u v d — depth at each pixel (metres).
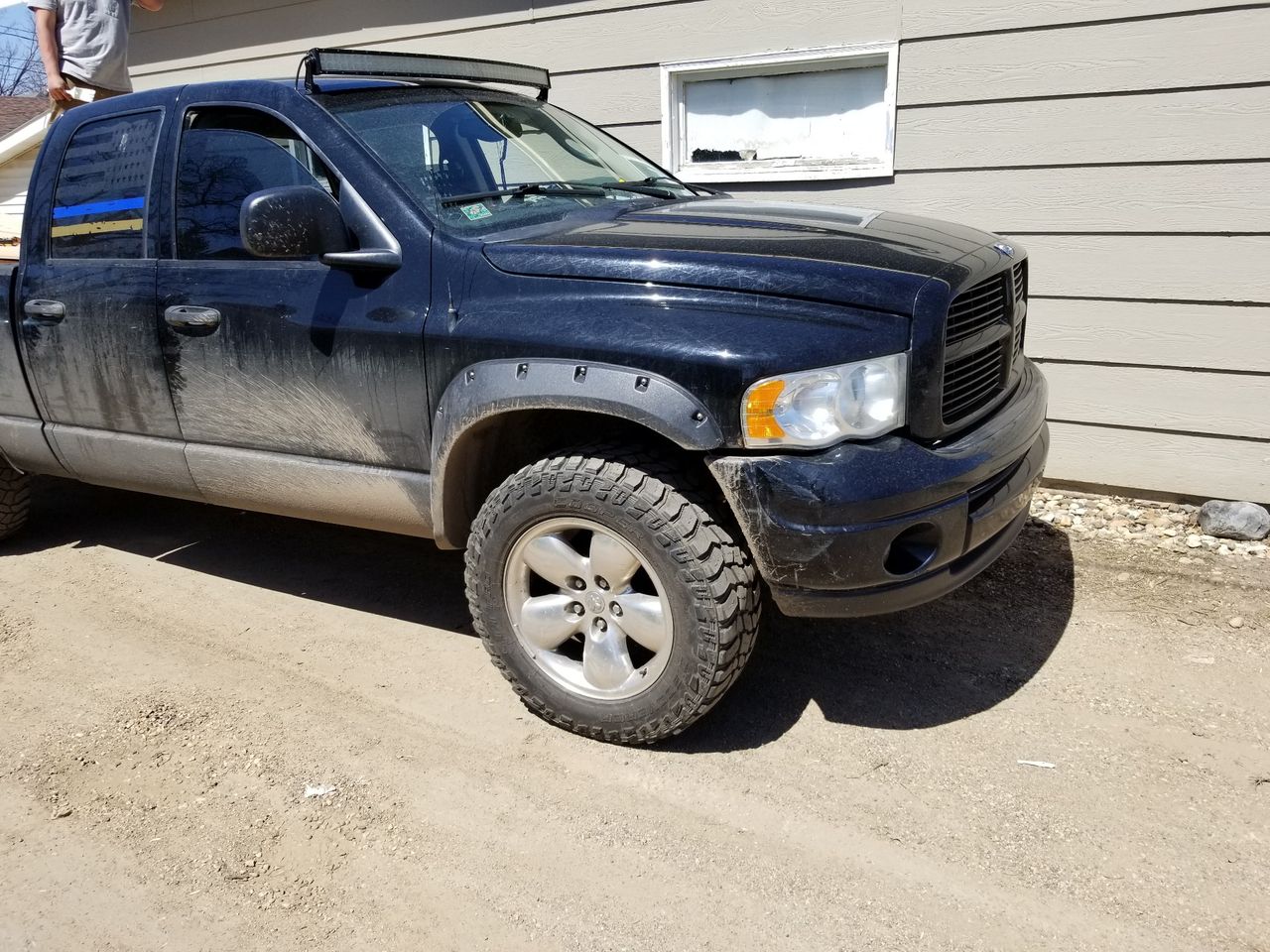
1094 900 2.29
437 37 5.79
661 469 2.64
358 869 2.48
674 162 5.37
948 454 2.58
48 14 5.61
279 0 6.34
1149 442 4.57
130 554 4.50
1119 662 3.32
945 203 4.75
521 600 2.94
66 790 2.81
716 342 2.47
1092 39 4.27
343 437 3.17
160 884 2.45
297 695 3.26
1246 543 4.23
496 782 2.78
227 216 3.33
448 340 2.82
